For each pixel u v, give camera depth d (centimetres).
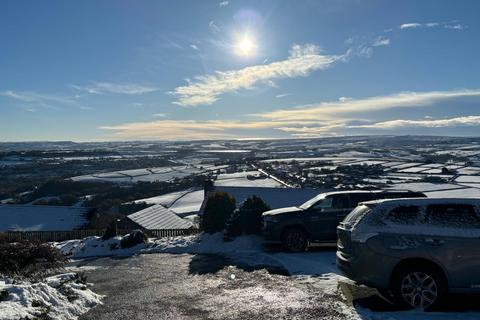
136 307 689
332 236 1220
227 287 809
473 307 633
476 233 631
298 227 1222
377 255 650
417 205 669
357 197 1238
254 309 647
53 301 662
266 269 988
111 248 1504
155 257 1283
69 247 1559
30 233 2444
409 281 635
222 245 1375
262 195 3123
